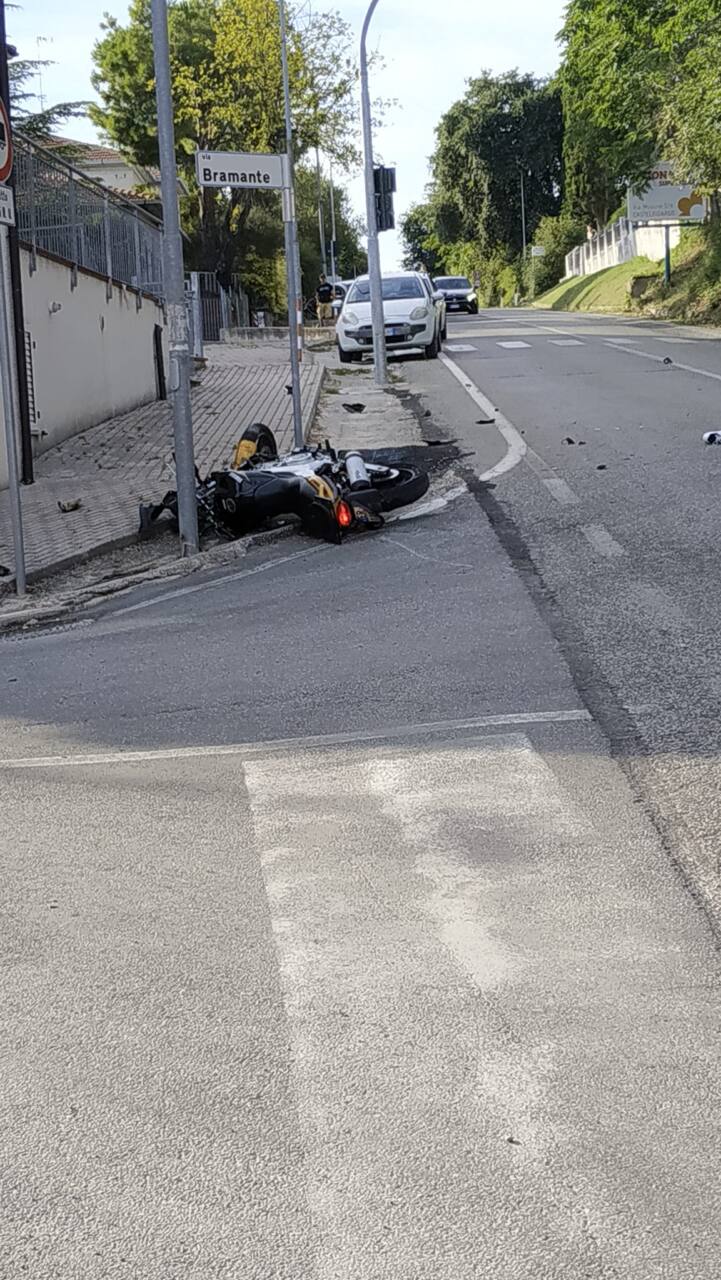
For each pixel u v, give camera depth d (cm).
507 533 1117
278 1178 315
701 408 1791
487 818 525
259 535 1195
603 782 555
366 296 3106
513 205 10381
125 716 711
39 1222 304
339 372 2817
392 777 579
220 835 529
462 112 10300
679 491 1233
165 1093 352
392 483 1228
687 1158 316
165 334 2578
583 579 935
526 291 9975
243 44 5859
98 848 524
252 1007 394
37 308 1805
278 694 727
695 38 3597
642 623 805
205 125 6225
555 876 470
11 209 1002
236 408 2173
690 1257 284
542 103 10062
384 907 454
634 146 4906
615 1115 333
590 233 8912
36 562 1136
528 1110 337
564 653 755
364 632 849
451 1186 309
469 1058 361
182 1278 284
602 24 3944
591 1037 369
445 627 841
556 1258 285
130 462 1748
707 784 543
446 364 2780
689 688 672
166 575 1094
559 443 1584
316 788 574
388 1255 288
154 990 407
